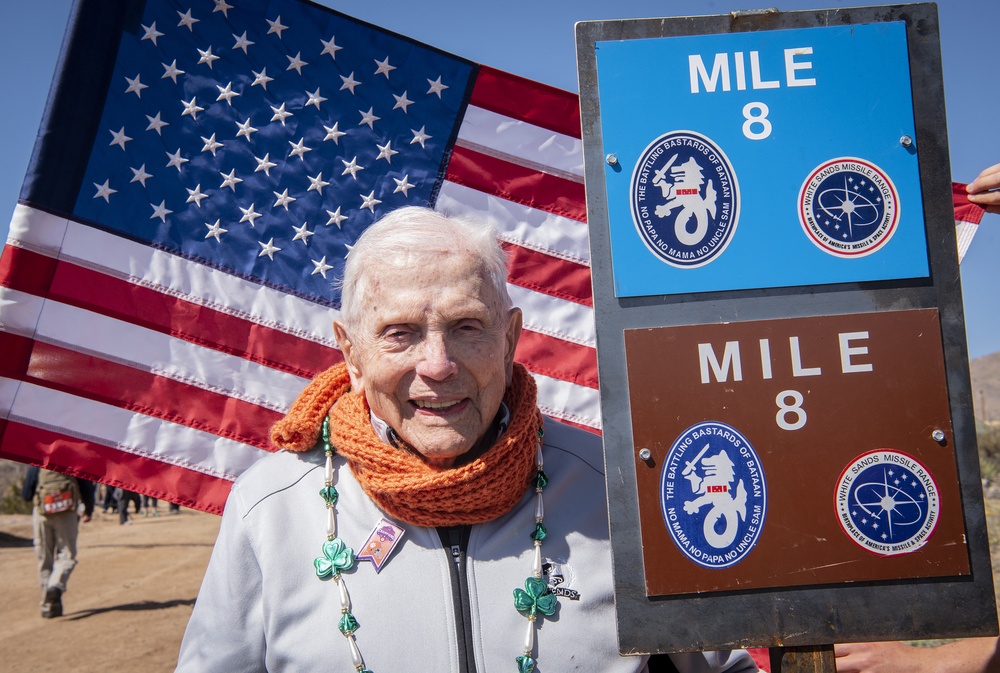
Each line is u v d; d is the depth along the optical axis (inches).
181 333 118.9
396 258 69.2
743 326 64.0
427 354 68.5
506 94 128.3
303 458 79.0
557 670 68.9
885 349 63.8
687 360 64.0
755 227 64.6
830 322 63.9
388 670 67.8
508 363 78.0
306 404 80.1
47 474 299.0
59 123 115.6
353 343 73.7
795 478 63.2
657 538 63.2
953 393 63.7
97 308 116.6
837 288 64.3
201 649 73.4
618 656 70.6
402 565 71.1
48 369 114.9
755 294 64.3
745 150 64.9
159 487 116.8
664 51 65.6
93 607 317.1
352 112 125.0
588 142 65.4
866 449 63.3
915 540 62.9
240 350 120.0
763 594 62.9
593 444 81.4
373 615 69.2
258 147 122.6
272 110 123.3
